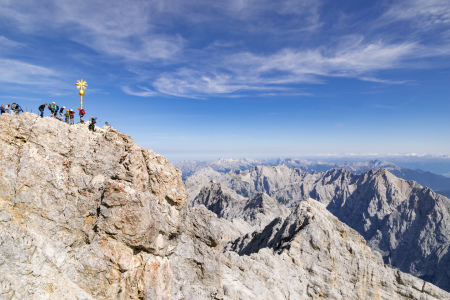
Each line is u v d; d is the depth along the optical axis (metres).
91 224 33.75
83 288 30.97
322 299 75.38
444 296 87.62
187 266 45.41
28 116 33.47
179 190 42.69
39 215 31.25
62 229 32.25
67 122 39.28
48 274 28.64
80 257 31.84
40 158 32.38
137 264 33.75
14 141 31.95
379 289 88.06
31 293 26.19
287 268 77.50
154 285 33.81
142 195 34.16
